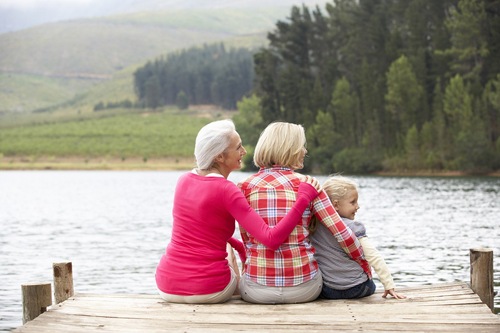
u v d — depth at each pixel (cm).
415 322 577
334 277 664
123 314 611
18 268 1823
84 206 4738
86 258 2017
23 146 19725
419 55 9838
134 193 6500
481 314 599
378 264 668
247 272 655
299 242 643
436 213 3406
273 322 580
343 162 9831
